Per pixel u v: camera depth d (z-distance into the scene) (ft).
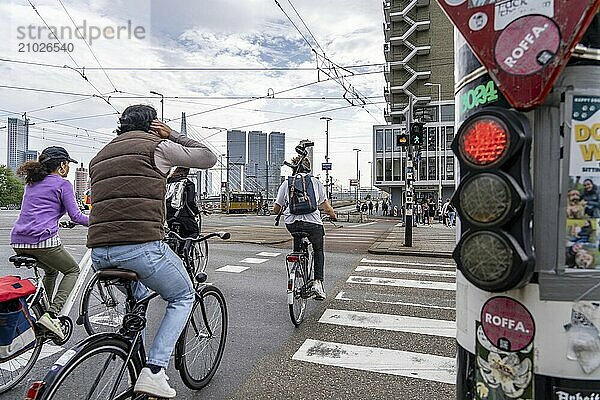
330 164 121.80
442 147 186.29
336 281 29.40
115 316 16.47
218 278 29.81
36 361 14.71
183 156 10.31
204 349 13.57
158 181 9.95
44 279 16.43
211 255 40.78
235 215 175.11
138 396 9.97
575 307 5.88
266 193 234.17
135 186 9.70
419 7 204.64
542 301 5.96
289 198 19.97
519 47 5.90
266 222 109.19
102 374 9.41
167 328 10.27
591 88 5.81
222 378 14.21
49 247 15.37
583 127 5.82
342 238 62.54
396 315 21.36
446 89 200.85
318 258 20.49
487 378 6.40
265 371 14.80
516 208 5.72
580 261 5.88
